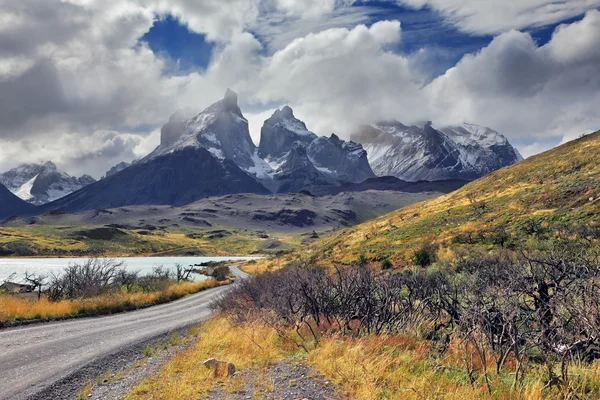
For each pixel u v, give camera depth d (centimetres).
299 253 8744
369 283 1454
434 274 1631
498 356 894
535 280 969
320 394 852
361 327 1361
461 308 1086
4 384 1153
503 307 889
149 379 1152
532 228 3781
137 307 3578
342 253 5503
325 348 1172
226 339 1672
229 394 916
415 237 5044
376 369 926
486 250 3575
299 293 1697
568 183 4769
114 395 1045
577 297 888
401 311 1317
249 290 2427
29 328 2202
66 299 3528
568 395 688
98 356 1559
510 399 716
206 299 4412
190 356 1427
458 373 875
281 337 1473
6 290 4219
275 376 1032
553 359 831
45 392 1093
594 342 840
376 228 6681
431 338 1162
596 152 5528
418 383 819
